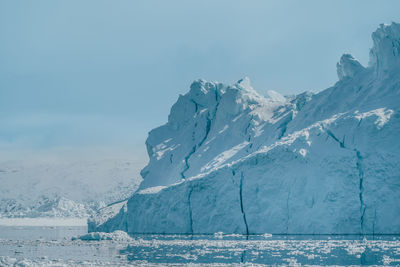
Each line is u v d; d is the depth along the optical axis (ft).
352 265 211.41
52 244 356.38
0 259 229.25
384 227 370.94
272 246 296.10
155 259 244.83
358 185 386.11
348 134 414.62
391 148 391.24
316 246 289.33
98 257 257.55
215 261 233.76
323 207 390.21
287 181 414.62
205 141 623.77
